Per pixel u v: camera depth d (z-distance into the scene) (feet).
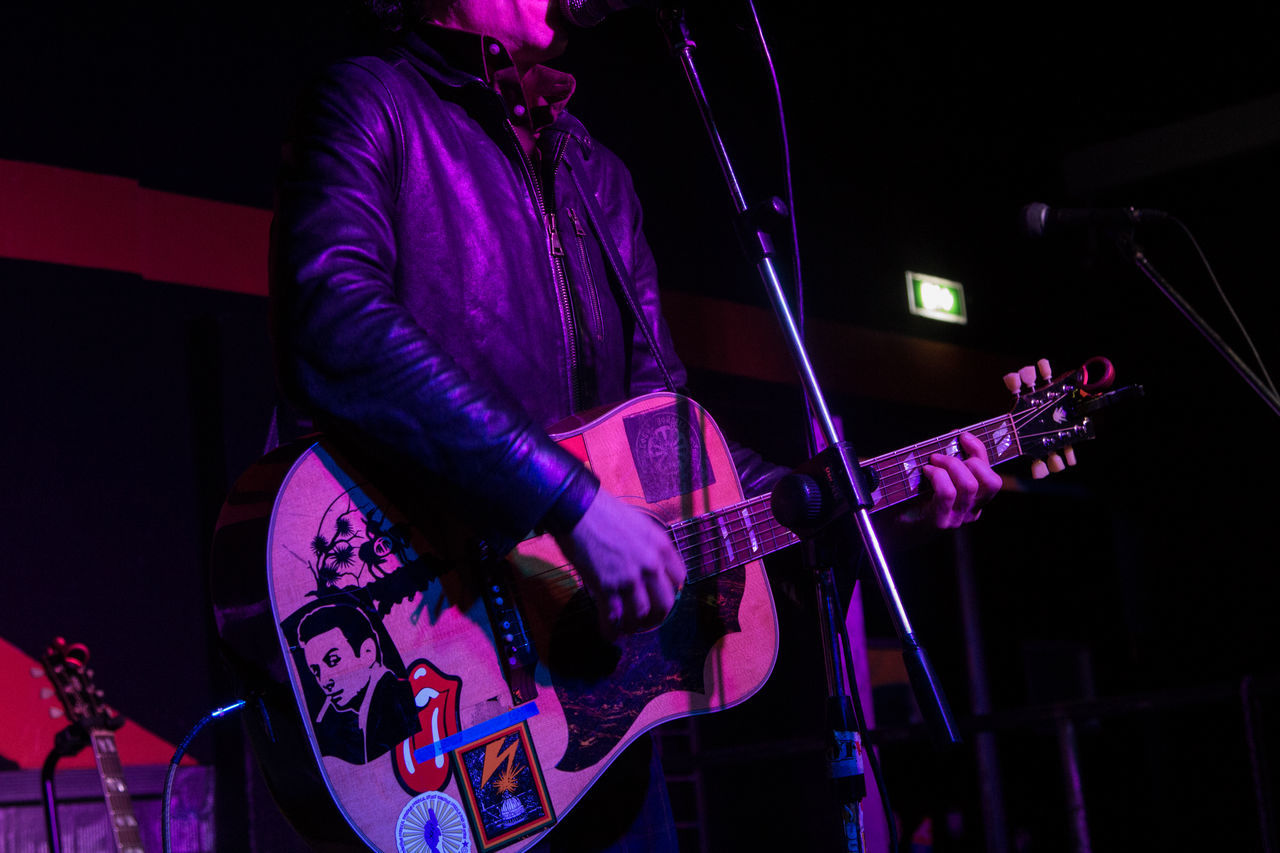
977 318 20.48
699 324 16.34
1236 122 19.22
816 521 4.51
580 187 5.44
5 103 11.33
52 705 10.51
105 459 11.29
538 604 4.50
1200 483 22.41
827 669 4.52
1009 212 21.47
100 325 11.51
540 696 4.42
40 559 10.73
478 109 5.07
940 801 19.65
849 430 18.40
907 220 19.86
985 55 20.03
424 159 4.74
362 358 3.89
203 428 12.03
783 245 17.78
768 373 17.01
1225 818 21.15
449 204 4.76
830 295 18.33
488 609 4.38
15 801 10.00
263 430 12.25
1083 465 22.81
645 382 5.45
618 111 16.16
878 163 19.66
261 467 4.32
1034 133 21.53
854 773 4.33
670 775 15.62
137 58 12.21
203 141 12.52
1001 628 21.08
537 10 5.30
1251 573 22.03
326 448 4.26
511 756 4.29
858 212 19.15
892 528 5.42
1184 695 10.82
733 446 5.59
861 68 19.51
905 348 19.20
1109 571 22.86
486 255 4.80
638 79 16.51
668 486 5.07
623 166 5.92
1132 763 21.91
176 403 11.90
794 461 17.20
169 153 12.27
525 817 4.25
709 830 15.46
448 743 4.19
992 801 19.38
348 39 13.79
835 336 18.16
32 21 11.60
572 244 5.21
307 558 4.14
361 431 3.88
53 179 11.47
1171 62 20.04
